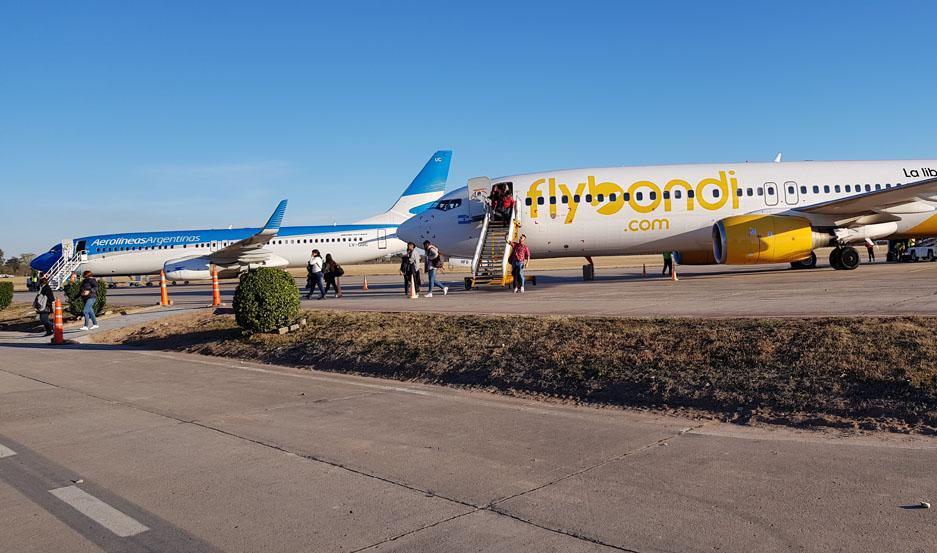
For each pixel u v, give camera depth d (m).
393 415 7.23
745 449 5.46
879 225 23.53
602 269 43.03
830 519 3.94
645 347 8.82
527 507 4.35
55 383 10.09
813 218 22.61
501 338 10.40
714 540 3.72
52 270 39.78
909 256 33.84
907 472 4.70
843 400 6.43
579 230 23.45
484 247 23.52
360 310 15.95
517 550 3.70
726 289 17.47
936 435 5.55
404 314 14.03
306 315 14.89
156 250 40.41
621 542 3.75
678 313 12.02
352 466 5.39
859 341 7.74
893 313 10.17
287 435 6.46
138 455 5.89
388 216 45.09
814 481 4.61
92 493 4.91
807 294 14.62
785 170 23.78
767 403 6.70
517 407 7.47
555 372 8.52
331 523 4.20
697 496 4.42
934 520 3.87
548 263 66.44
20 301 34.03
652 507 4.26
